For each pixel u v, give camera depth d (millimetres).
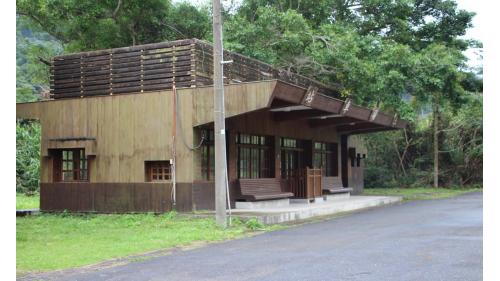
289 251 9188
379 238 10352
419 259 8008
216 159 12414
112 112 15859
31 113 17062
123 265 8359
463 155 32875
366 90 21078
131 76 15773
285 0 24359
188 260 8641
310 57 20641
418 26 27781
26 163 28031
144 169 15273
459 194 26156
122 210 15531
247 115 16953
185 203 14648
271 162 18500
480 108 31609
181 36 24266
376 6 25297
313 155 21250
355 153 25844
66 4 20875
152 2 22312
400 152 34906
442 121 32688
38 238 11273
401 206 18656
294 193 18969
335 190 21016
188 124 14727
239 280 7051
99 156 15984
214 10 12531
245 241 10578
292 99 14398
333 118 20625
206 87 14531
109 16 22656
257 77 17391
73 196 16344
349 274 7148
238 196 16172
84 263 8523
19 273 7844
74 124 16422
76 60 16641
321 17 24656
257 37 20594
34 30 25578
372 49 21438
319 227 12586
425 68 21516
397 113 22016
